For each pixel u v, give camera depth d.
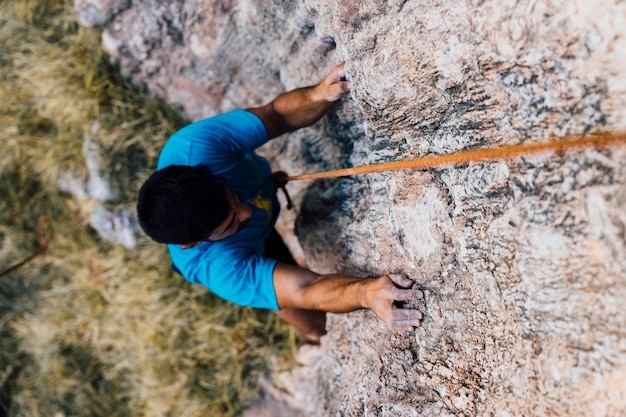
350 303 1.66
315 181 2.23
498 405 1.32
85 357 3.28
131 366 3.14
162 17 2.41
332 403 2.01
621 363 1.08
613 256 1.08
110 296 3.11
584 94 1.10
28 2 2.87
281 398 2.80
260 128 1.89
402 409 1.55
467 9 1.24
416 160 1.37
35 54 2.87
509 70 1.22
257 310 2.83
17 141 3.07
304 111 1.85
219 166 1.86
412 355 1.58
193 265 1.88
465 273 1.43
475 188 1.36
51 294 3.28
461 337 1.45
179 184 1.63
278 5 1.85
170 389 2.99
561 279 1.17
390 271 1.71
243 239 1.89
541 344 1.22
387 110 1.54
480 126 1.35
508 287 1.29
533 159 1.20
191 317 2.93
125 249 3.03
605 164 1.07
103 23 2.57
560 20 1.10
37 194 3.22
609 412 1.11
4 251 3.30
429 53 1.35
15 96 2.99
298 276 1.77
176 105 2.75
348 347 1.98
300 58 2.04
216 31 2.29
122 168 2.88
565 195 1.14
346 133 1.95
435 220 1.49
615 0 1.04
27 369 3.38
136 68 2.68
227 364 2.90
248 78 2.40
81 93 2.78
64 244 3.20
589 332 1.13
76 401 3.29
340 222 2.01
